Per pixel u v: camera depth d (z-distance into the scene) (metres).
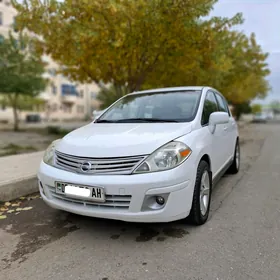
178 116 3.42
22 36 14.51
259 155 7.80
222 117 3.51
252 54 12.42
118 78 8.62
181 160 2.61
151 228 2.96
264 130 19.28
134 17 6.55
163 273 2.18
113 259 2.40
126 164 2.54
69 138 3.14
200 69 9.52
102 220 3.22
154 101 3.92
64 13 6.97
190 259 2.37
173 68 8.77
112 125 3.44
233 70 12.41
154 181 2.46
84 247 2.62
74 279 2.13
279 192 4.18
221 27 8.18
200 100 3.68
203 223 3.05
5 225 3.17
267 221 3.11
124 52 7.32
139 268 2.25
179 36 7.38
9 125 25.25
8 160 5.79
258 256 2.39
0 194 3.85
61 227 3.08
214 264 2.28
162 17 6.79
